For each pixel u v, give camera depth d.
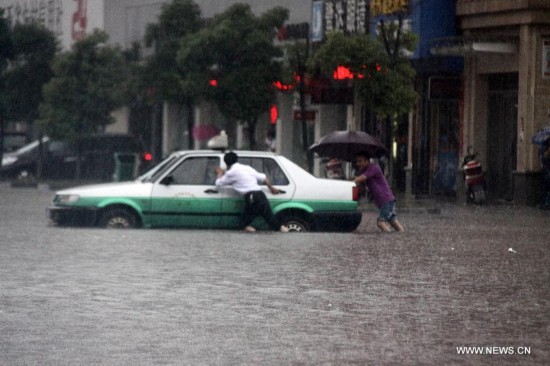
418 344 22.31
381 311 26.34
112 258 37.12
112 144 113.62
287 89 91.50
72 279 31.62
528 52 78.44
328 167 76.62
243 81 93.12
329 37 76.88
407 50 78.69
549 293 29.56
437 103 89.25
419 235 48.38
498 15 80.69
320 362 20.47
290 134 104.31
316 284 30.91
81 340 22.45
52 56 119.06
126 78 109.56
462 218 63.06
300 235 46.84
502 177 83.44
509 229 53.38
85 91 109.44
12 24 157.75
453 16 85.31
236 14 94.50
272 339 22.70
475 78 84.38
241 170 48.12
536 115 78.62
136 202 48.69
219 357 20.86
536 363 20.61
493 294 29.28
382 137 93.44
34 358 20.69
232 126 115.00
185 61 94.62
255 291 29.44
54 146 114.88
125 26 131.75
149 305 26.95
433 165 89.12
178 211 48.59
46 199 80.50
